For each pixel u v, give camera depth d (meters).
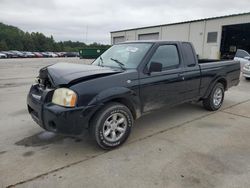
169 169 2.92
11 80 10.66
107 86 3.25
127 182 2.66
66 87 3.06
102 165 3.01
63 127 3.01
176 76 4.23
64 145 3.58
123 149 3.47
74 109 2.99
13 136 3.91
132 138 3.86
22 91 7.88
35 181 2.66
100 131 3.27
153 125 4.48
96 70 3.45
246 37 28.19
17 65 21.70
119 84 3.37
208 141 3.75
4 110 5.44
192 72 4.59
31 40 84.12
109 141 3.39
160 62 4.04
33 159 3.15
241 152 3.37
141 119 4.83
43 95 3.20
